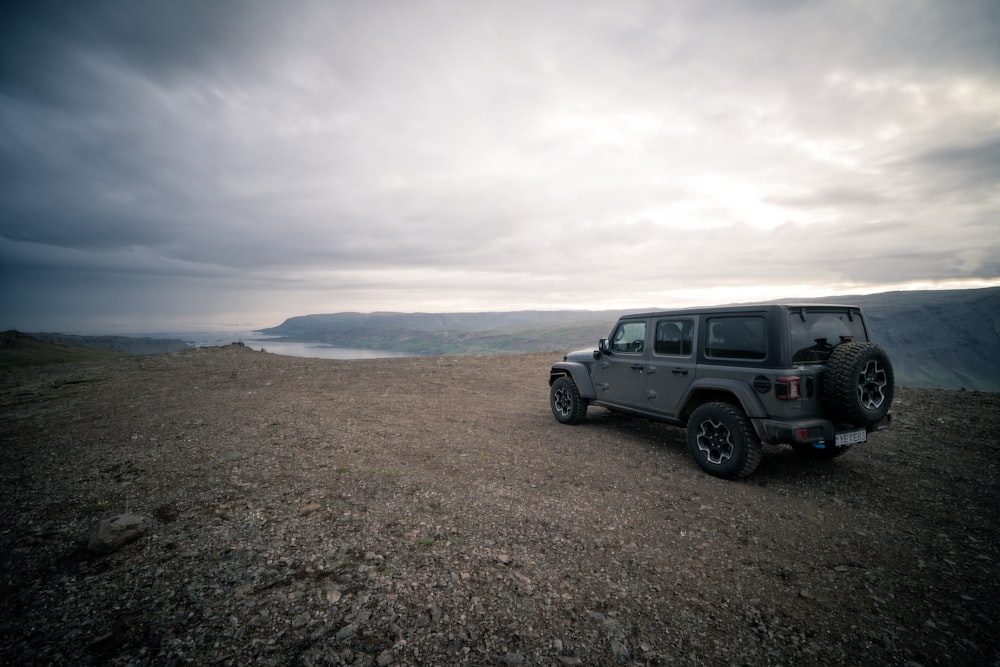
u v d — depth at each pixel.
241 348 21.77
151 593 2.74
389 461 5.52
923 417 7.43
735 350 5.14
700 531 3.81
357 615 2.56
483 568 3.12
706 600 2.86
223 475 4.88
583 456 5.88
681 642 2.46
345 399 9.82
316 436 6.59
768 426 4.68
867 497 4.51
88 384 12.02
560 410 7.84
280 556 3.20
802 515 4.12
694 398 5.69
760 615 2.71
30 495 4.36
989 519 3.96
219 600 2.67
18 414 8.47
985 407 7.86
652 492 4.67
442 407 9.13
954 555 3.39
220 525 3.68
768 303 4.90
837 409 4.68
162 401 9.40
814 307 5.05
